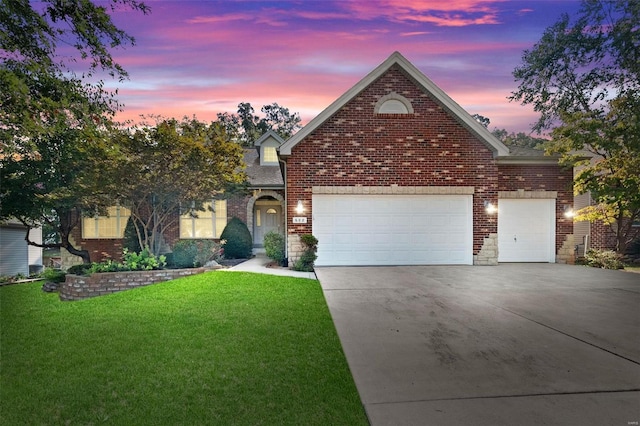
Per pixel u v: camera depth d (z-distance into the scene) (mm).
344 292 8344
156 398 3697
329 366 4449
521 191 13625
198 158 11141
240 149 12625
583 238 16000
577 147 13102
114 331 5918
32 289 12258
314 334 5570
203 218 17609
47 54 7141
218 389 3873
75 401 3664
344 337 5434
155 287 9367
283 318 6379
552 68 17234
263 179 18109
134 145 10727
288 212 12391
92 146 9734
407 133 12508
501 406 3496
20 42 6719
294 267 11906
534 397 3668
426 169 12547
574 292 8422
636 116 12500
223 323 6125
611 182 12961
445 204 12703
